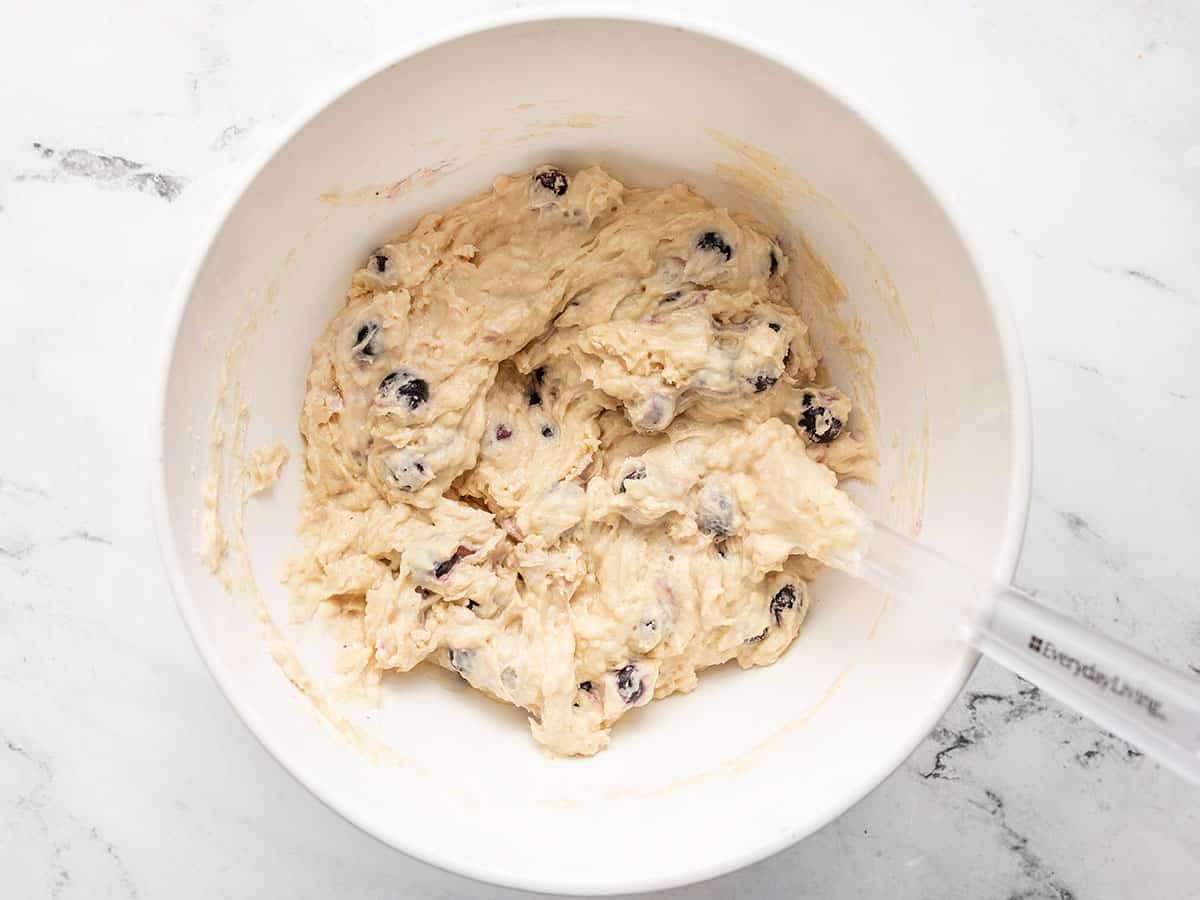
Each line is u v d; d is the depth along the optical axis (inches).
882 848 14.2
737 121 11.9
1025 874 14.1
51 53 14.0
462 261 13.1
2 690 14.1
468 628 12.9
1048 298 14.2
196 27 14.0
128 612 14.1
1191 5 14.2
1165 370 14.1
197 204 14.0
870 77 14.2
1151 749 9.2
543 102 11.9
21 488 14.1
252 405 12.5
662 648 13.0
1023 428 11.0
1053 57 14.2
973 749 14.2
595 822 12.3
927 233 11.4
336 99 11.0
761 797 12.0
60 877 14.1
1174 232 14.2
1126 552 14.0
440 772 12.6
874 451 13.1
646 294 13.2
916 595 11.4
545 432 13.6
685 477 13.1
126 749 14.1
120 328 14.0
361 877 14.1
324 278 12.7
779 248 13.2
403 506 13.1
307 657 12.7
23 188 14.0
